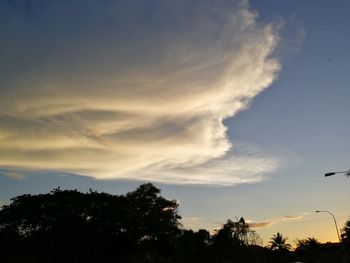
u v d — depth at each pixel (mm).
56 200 60875
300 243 120312
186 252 78438
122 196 67875
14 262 49844
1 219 58281
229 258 94188
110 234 59906
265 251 125688
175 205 75188
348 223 67625
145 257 61125
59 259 53594
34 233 56844
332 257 83250
